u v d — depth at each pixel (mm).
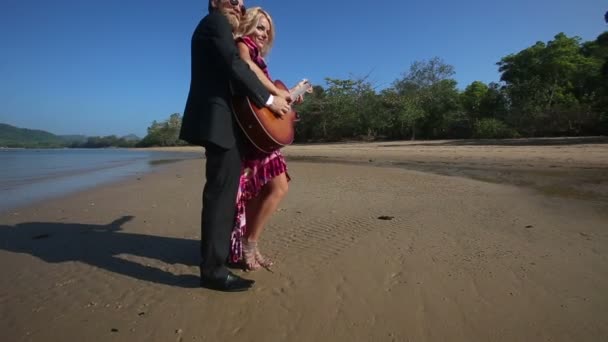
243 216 2445
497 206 4184
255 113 2146
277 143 2271
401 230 3289
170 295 2154
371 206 4383
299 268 2506
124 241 3182
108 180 8281
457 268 2412
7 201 5496
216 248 2150
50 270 2562
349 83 38812
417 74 36500
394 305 1973
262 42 2406
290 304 2020
